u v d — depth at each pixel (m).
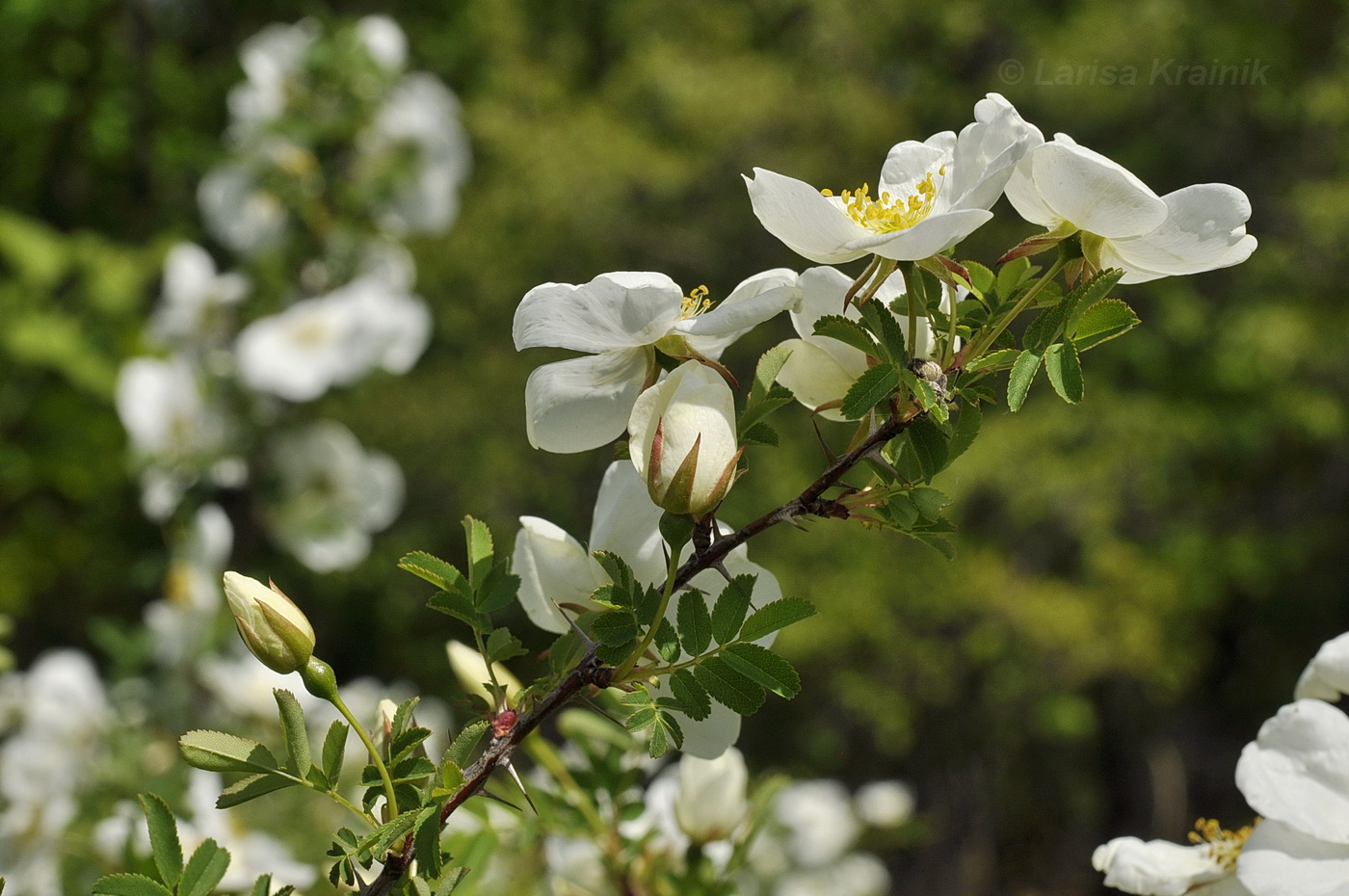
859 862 5.34
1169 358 11.44
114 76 8.72
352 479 5.30
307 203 5.25
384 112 5.30
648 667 1.26
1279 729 1.43
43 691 3.42
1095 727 11.53
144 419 4.85
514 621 10.75
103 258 7.65
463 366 12.29
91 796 3.16
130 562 7.81
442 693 12.09
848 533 10.63
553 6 13.77
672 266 12.25
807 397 1.40
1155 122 11.38
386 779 1.22
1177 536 11.42
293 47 5.29
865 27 11.97
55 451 7.95
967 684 11.19
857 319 1.34
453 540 12.09
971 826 11.64
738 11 13.22
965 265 1.30
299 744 1.23
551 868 2.41
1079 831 12.14
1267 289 11.22
